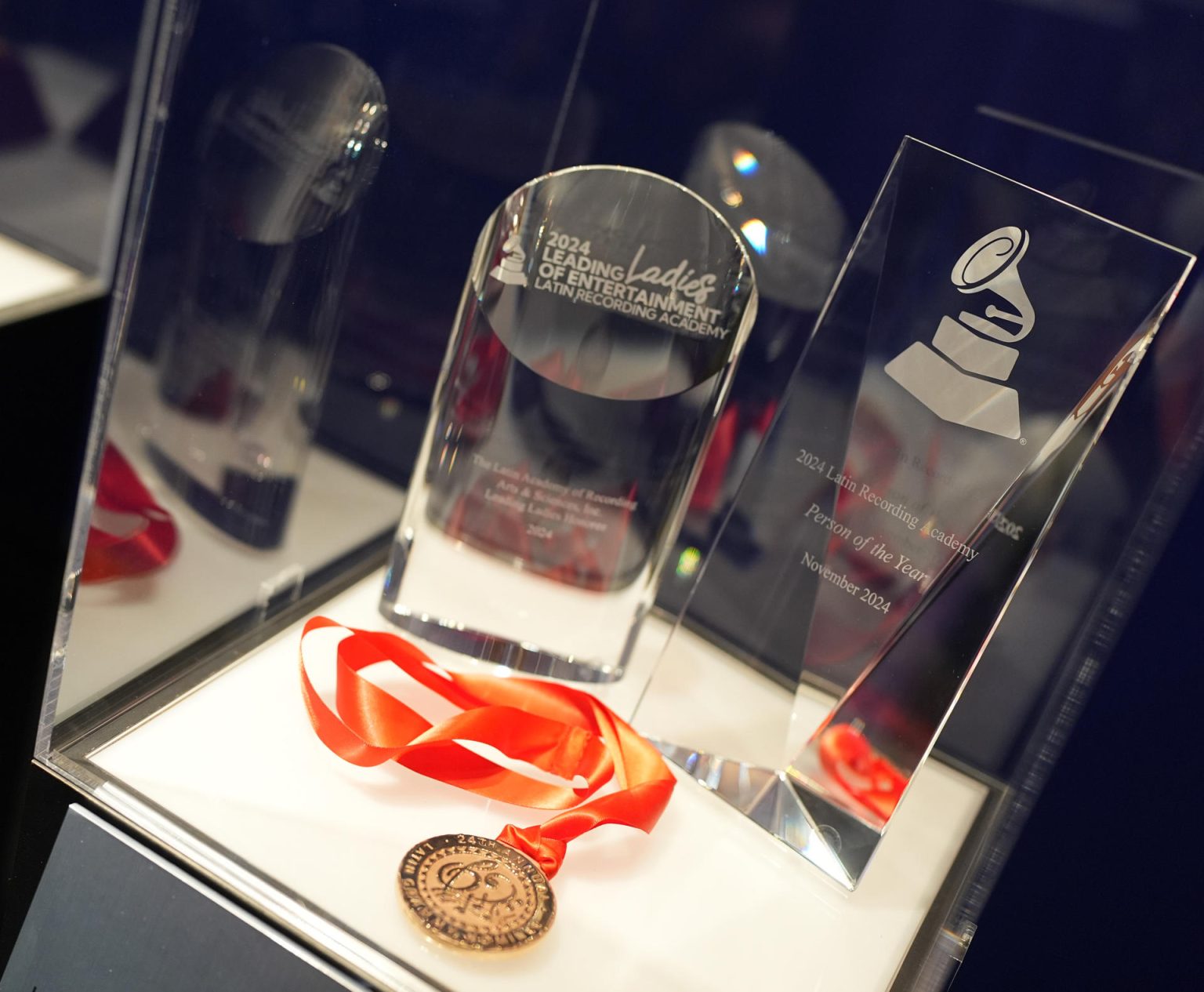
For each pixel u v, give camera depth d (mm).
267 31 476
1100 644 563
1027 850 837
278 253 540
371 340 644
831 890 544
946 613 518
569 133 680
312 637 618
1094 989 854
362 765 523
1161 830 798
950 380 506
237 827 490
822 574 544
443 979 449
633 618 631
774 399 650
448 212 649
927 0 565
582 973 467
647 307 581
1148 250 475
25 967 486
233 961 460
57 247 827
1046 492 496
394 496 734
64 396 758
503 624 630
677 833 552
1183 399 524
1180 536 730
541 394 599
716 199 642
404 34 544
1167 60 527
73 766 499
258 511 596
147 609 538
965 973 883
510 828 500
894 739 533
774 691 562
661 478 609
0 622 731
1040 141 564
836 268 617
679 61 631
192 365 519
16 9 868
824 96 602
